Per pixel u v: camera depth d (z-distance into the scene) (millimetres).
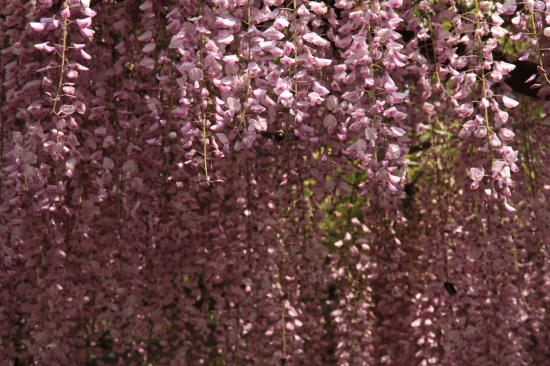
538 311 3270
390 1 1755
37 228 2270
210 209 2963
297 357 2928
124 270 2537
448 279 2889
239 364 3172
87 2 1654
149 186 2451
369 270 3143
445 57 2035
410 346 3445
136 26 2029
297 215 2551
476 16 1899
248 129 1761
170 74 1941
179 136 2402
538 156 2809
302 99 1841
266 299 2746
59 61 1916
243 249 2699
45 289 2494
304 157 2428
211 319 3799
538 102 2430
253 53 1759
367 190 1807
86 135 2076
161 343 3084
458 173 2383
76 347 3305
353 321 3041
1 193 2340
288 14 1779
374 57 1775
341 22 2102
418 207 3520
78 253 2654
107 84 2123
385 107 2000
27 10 1905
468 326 2754
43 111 1840
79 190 2355
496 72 1888
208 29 1797
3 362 2758
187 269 2879
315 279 2738
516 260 3172
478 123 1833
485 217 2264
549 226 2648
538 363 3549
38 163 2090
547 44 2047
